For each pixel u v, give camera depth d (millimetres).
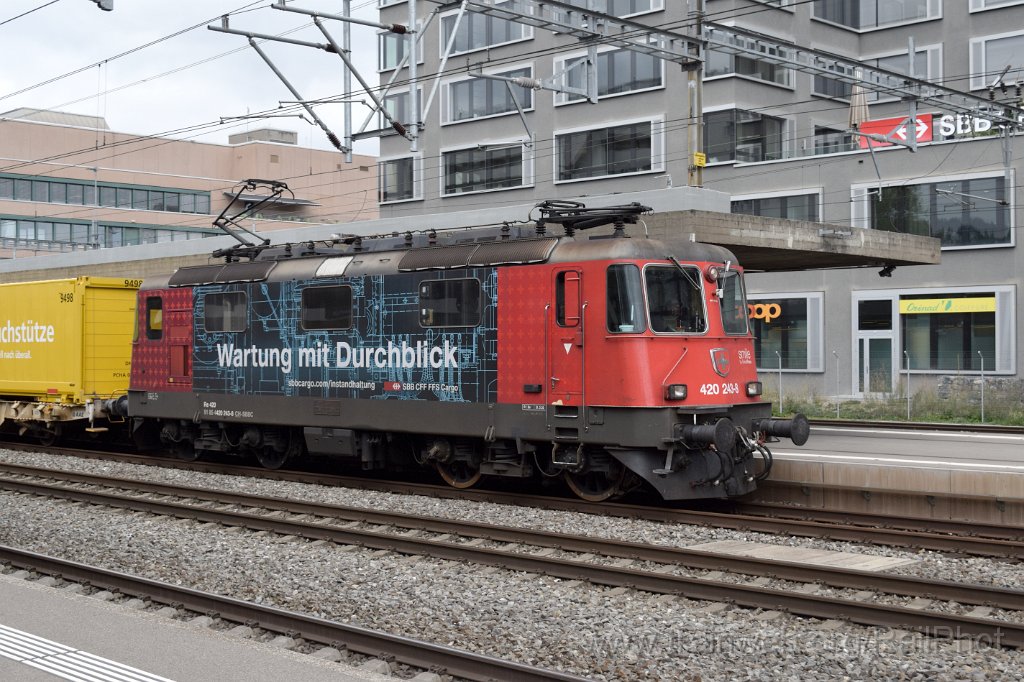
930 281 36625
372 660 7738
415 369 16297
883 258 24047
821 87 43250
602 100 43500
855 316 38250
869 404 30234
